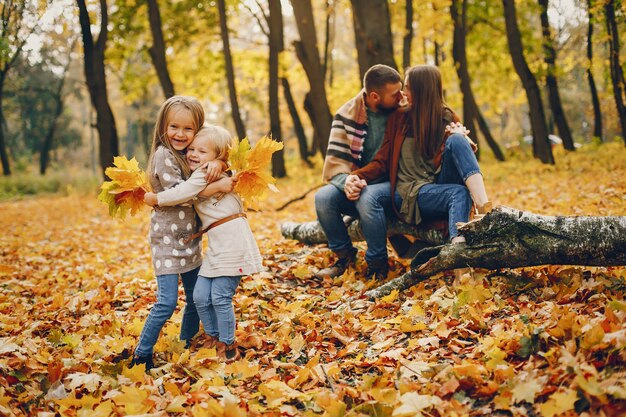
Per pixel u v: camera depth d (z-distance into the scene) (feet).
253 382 10.00
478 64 74.90
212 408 8.39
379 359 9.96
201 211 11.03
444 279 13.82
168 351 11.37
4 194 86.94
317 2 73.36
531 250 11.57
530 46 64.64
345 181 15.07
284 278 16.17
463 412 7.87
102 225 36.88
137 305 14.99
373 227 14.28
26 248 28.22
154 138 11.14
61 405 9.16
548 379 7.95
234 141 11.58
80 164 183.01
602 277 11.53
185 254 11.01
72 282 19.34
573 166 44.06
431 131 14.07
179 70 76.02
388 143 14.82
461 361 9.21
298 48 50.34
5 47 43.65
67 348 11.83
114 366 10.59
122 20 64.39
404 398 8.12
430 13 55.47
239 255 10.88
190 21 68.18
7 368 10.35
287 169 71.20
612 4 46.01
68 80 146.41
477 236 12.12
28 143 169.27
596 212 20.62
